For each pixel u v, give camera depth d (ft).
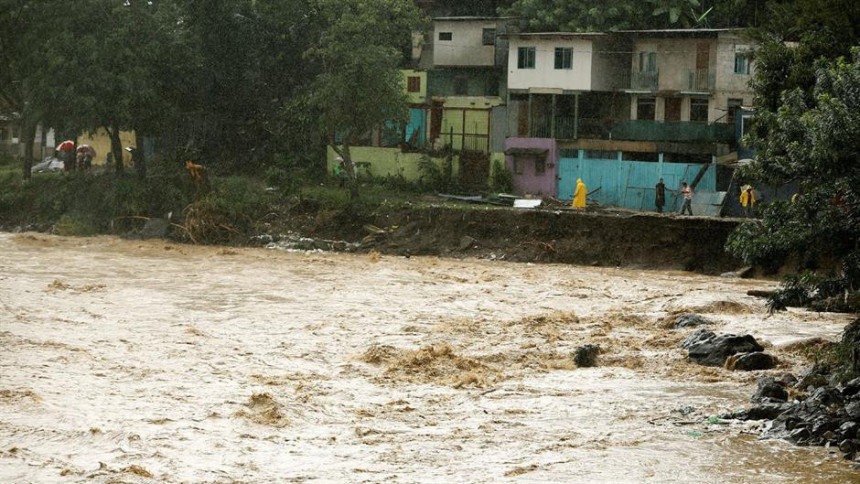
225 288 155.33
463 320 128.36
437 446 72.13
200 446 71.10
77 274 165.99
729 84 250.98
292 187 219.20
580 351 104.32
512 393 90.17
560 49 257.96
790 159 88.99
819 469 66.28
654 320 129.49
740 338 104.73
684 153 250.37
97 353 103.24
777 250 88.48
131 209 220.64
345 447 71.77
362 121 216.33
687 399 87.35
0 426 74.43
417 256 201.57
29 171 237.04
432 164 249.55
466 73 279.49
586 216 196.85
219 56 244.42
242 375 95.61
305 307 138.92
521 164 251.19
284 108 238.48
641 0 266.36
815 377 88.48
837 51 154.20
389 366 100.22
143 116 221.66
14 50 224.12
